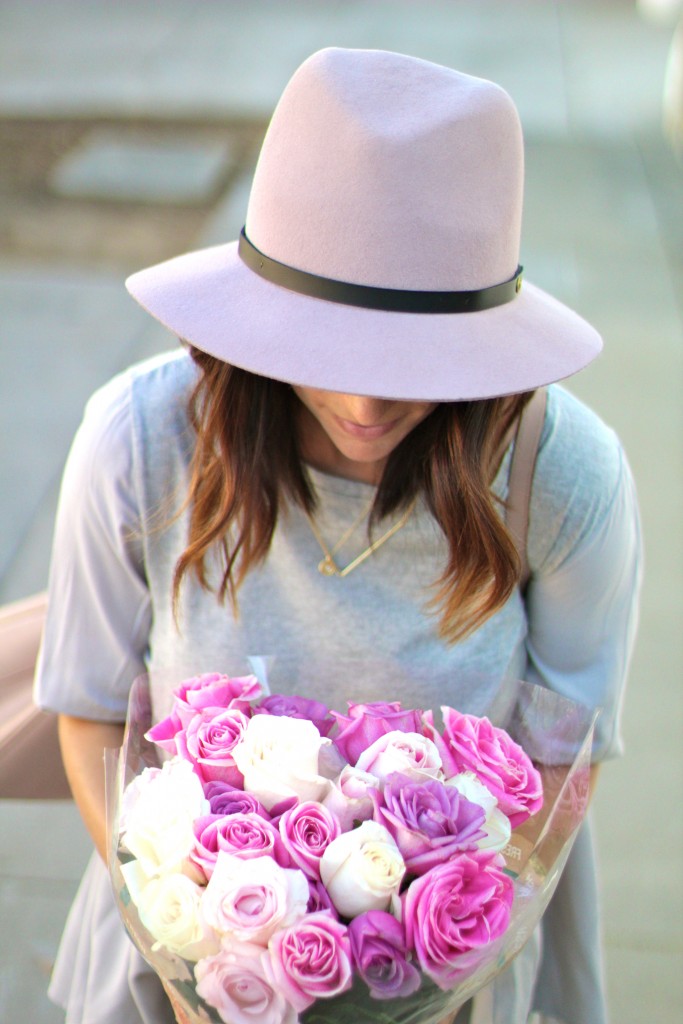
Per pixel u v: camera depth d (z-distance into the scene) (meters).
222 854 0.99
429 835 1.02
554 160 8.88
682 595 3.89
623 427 4.89
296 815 1.03
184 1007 1.15
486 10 16.58
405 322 1.15
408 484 1.31
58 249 6.61
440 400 1.12
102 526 1.39
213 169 8.38
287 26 14.47
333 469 1.34
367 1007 1.02
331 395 1.20
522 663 1.46
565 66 12.53
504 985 1.43
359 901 0.99
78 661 1.47
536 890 1.16
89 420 1.40
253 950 0.96
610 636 1.47
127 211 7.38
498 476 1.35
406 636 1.38
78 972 1.58
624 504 1.40
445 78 1.17
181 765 1.09
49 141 8.92
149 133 9.28
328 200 1.14
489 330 1.18
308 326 1.16
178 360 1.40
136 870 1.05
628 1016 2.51
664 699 3.45
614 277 6.57
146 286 1.30
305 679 1.40
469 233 1.15
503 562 1.28
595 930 1.57
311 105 1.15
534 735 1.35
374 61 1.17
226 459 1.29
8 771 1.64
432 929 0.98
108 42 13.14
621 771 3.20
